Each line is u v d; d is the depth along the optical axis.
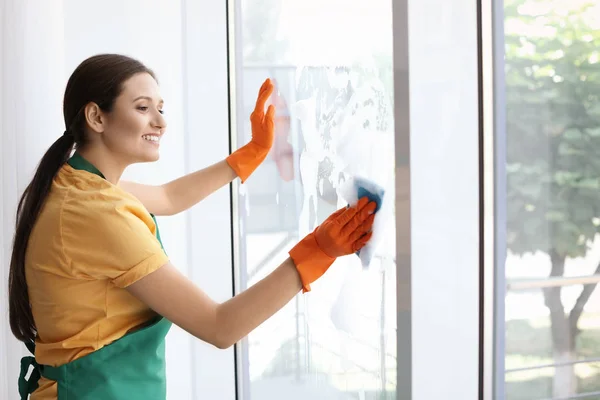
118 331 1.07
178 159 1.95
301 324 1.57
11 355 1.67
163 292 0.99
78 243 1.01
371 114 1.26
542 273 1.18
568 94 1.14
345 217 0.95
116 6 1.89
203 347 1.97
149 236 1.01
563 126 1.15
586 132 1.14
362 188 0.94
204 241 1.94
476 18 0.97
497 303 1.01
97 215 1.01
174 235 1.94
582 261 1.15
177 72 1.92
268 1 1.67
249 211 1.85
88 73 1.07
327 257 0.96
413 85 0.99
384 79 1.23
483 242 0.99
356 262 1.32
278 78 1.65
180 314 0.99
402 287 1.03
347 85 1.34
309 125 1.50
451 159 1.01
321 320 1.48
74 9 1.86
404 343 1.02
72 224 1.02
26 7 1.58
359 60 1.29
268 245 1.77
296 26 1.54
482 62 0.97
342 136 1.36
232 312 0.97
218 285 1.94
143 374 1.08
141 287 0.99
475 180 1.01
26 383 1.18
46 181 1.07
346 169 1.36
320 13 1.43
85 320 1.05
